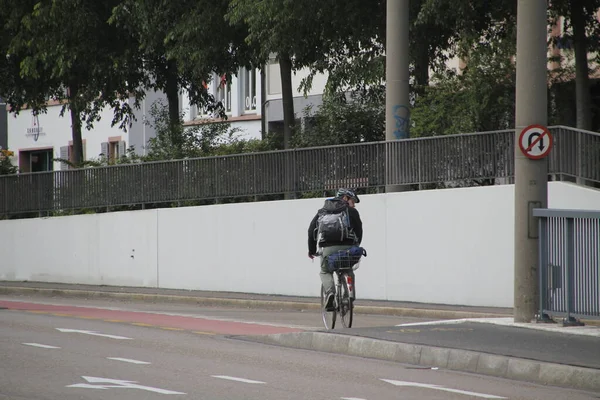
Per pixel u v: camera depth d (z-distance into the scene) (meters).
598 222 37.41
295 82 109.44
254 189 67.56
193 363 32.75
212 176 69.94
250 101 121.12
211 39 76.75
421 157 59.31
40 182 81.50
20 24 89.88
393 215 59.16
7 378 28.67
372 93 78.31
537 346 33.78
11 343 37.66
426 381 29.77
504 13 66.94
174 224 71.12
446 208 56.59
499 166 56.31
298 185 65.19
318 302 58.88
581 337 35.94
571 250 38.62
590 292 37.91
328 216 42.59
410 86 70.88
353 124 75.62
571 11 67.62
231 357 34.62
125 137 136.50
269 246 65.38
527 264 40.44
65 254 78.69
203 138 84.88
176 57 77.50
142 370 30.84
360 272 60.62
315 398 26.12
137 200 74.44
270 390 27.27
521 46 41.19
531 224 40.44
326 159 63.84
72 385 27.47
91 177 77.75
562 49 73.44
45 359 33.03
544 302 39.97
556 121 67.19
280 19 67.69
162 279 71.81
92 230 76.69
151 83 95.38
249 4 68.25
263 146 79.50
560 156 53.12
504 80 66.19
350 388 27.98
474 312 51.69
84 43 86.31
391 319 52.22
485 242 54.84
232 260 67.44
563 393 28.02
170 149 82.19
